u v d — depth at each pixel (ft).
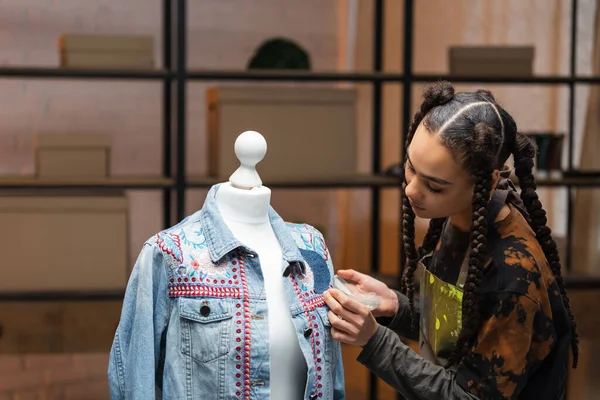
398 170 10.80
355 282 6.18
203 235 4.83
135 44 10.21
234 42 12.23
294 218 12.72
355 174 10.89
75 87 11.69
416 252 6.14
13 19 11.45
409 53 10.51
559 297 5.31
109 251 10.23
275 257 4.97
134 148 11.94
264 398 4.63
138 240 12.05
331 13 12.51
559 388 5.45
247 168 4.99
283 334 4.76
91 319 10.96
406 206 5.89
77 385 11.78
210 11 12.10
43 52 11.58
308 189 12.75
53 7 11.56
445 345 5.67
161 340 4.81
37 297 9.92
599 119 11.30
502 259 5.14
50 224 10.08
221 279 4.70
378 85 11.87
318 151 10.67
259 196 4.96
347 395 12.45
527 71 10.98
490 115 5.11
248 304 4.69
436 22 12.58
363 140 12.80
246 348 4.62
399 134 12.63
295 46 11.41
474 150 4.98
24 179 10.14
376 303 5.29
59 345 10.89
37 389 11.66
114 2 11.72
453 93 5.26
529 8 12.47
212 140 10.84
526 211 5.66
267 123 10.46
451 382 5.23
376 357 5.25
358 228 12.96
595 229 11.32
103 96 11.79
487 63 10.92
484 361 5.12
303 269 5.02
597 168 11.35
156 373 4.85
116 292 10.11
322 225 12.83
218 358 4.58
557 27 12.45
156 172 12.03
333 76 10.37
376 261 12.15
